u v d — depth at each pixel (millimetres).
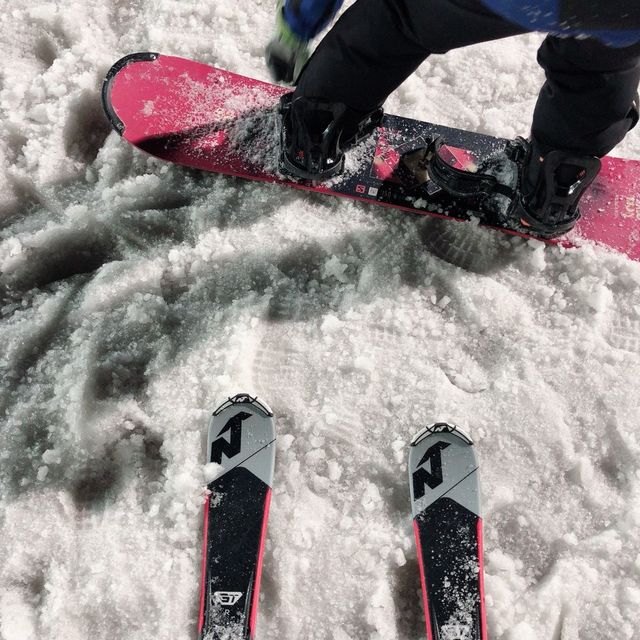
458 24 977
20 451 1352
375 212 1527
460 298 1475
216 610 1244
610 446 1384
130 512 1322
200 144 1515
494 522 1346
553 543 1330
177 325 1439
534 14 912
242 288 1468
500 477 1364
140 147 1495
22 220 1493
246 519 1299
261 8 1702
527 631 1249
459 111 1648
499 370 1430
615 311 1467
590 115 1172
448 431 1360
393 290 1480
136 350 1417
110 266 1457
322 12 1229
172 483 1323
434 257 1500
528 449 1378
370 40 1113
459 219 1492
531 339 1449
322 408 1392
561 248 1489
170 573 1283
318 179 1457
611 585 1296
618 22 915
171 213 1499
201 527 1311
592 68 1073
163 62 1556
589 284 1476
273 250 1493
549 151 1295
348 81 1206
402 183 1501
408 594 1307
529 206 1406
